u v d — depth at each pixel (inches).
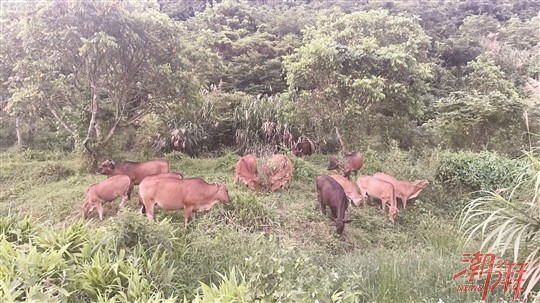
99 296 122.6
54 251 142.0
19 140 539.8
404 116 419.2
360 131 420.8
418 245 229.8
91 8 336.8
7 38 390.9
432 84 691.4
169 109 412.5
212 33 713.6
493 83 579.2
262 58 724.0
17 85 412.8
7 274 126.9
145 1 403.5
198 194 226.7
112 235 158.2
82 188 317.7
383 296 150.3
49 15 336.8
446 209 302.5
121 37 346.3
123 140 458.9
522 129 406.0
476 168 314.5
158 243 164.2
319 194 258.1
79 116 398.0
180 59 380.5
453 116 413.7
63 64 373.4
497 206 148.8
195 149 446.3
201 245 178.4
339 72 381.4
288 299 111.3
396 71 385.1
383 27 597.3
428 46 734.5
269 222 237.1
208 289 127.3
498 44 796.0
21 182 374.9
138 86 390.6
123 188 256.5
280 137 434.0
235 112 460.4
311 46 374.6
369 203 297.3
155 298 122.5
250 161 300.2
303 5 1013.8
